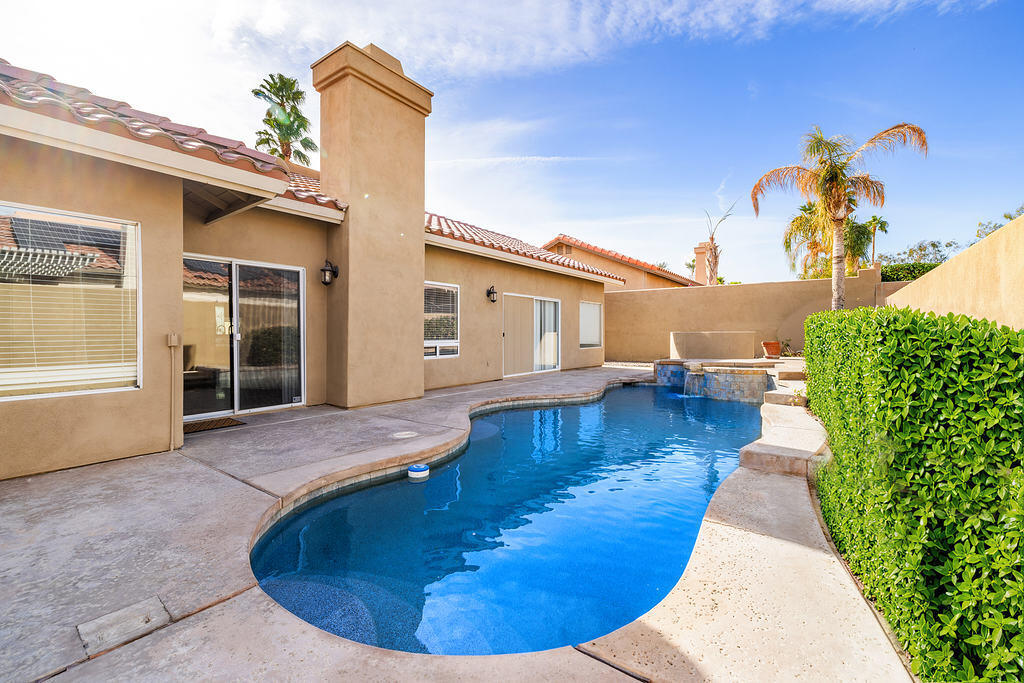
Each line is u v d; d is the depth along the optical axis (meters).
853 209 13.32
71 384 4.47
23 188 4.16
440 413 7.32
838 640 2.08
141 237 4.80
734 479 4.31
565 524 4.24
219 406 6.80
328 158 7.88
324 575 3.32
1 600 2.40
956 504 1.83
